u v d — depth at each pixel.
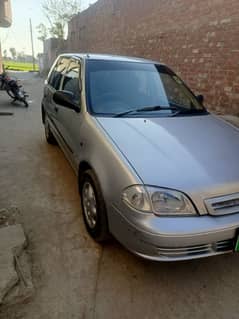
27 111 7.88
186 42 6.19
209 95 5.56
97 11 13.13
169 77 3.42
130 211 1.84
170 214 1.79
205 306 1.90
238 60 4.83
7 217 2.70
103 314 1.81
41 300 1.87
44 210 2.91
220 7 5.13
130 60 3.42
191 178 1.88
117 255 2.32
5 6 12.64
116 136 2.26
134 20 8.96
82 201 2.65
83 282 2.04
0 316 1.75
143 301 1.92
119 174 1.95
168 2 6.81
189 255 1.82
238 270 2.23
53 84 4.29
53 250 2.33
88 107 2.72
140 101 2.95
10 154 4.43
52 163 4.14
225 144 2.37
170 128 2.53
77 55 3.62
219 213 1.84
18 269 2.01
